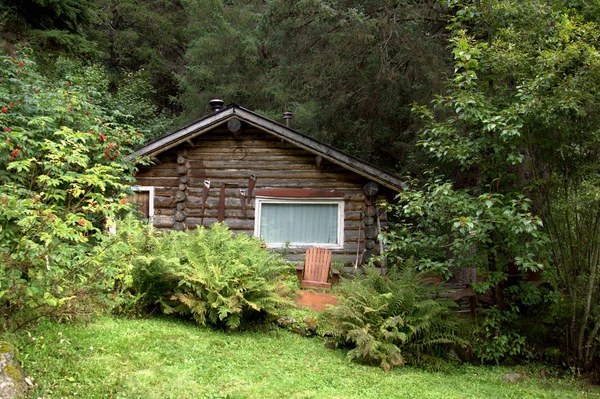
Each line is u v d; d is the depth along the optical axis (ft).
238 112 35.58
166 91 86.43
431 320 22.75
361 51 46.01
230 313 23.45
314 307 27.50
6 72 26.03
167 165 37.91
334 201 36.58
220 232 27.53
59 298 17.65
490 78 23.41
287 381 18.10
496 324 23.56
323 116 52.31
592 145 22.25
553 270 23.84
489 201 20.94
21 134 19.97
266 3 73.15
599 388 21.07
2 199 15.25
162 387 15.83
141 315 23.44
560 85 20.92
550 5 24.70
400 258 25.26
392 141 53.62
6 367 13.97
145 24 85.20
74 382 15.33
